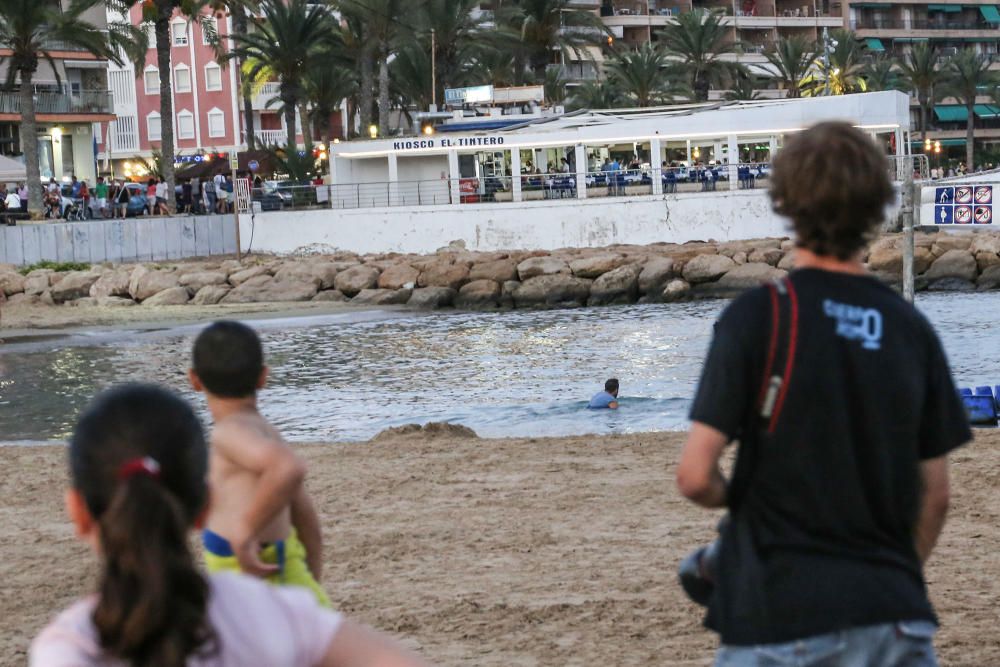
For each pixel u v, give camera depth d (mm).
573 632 10070
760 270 64750
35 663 2883
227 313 60688
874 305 4336
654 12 159000
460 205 73938
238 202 77250
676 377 35562
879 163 4375
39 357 46219
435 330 53281
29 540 14719
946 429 4457
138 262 73250
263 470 5805
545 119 80688
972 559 12031
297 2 94625
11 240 68375
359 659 3047
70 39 75125
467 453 19656
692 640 9703
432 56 87812
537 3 100562
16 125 89812
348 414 30812
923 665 4238
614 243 73125
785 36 164000
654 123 76438
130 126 135750
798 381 4234
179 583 2883
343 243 75750
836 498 4227
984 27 176000
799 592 4160
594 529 14047
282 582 5984
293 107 97000
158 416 3025
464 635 10141
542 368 39125
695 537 13484
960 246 66375
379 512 15477
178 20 133375
